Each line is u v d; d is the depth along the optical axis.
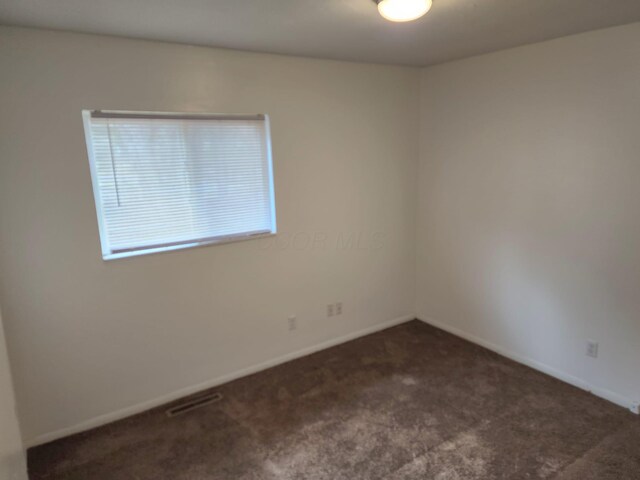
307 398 2.77
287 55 2.84
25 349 2.27
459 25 2.21
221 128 2.72
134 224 2.53
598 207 2.54
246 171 2.88
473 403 2.66
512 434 2.35
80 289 2.38
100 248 2.40
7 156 2.08
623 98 2.35
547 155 2.75
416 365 3.16
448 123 3.39
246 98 2.73
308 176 3.11
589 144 2.53
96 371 2.49
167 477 2.11
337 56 2.92
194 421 2.55
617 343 2.57
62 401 2.42
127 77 2.32
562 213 2.73
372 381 2.96
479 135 3.17
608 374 2.64
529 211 2.92
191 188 2.68
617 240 2.49
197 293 2.77
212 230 2.81
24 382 2.29
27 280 2.22
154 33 2.21
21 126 2.09
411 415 2.56
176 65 2.46
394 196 3.63
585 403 2.63
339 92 3.13
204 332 2.84
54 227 2.25
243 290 2.96
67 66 2.16
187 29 2.14
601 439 2.29
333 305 3.46
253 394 2.83
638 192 2.36
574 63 2.52
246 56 2.69
